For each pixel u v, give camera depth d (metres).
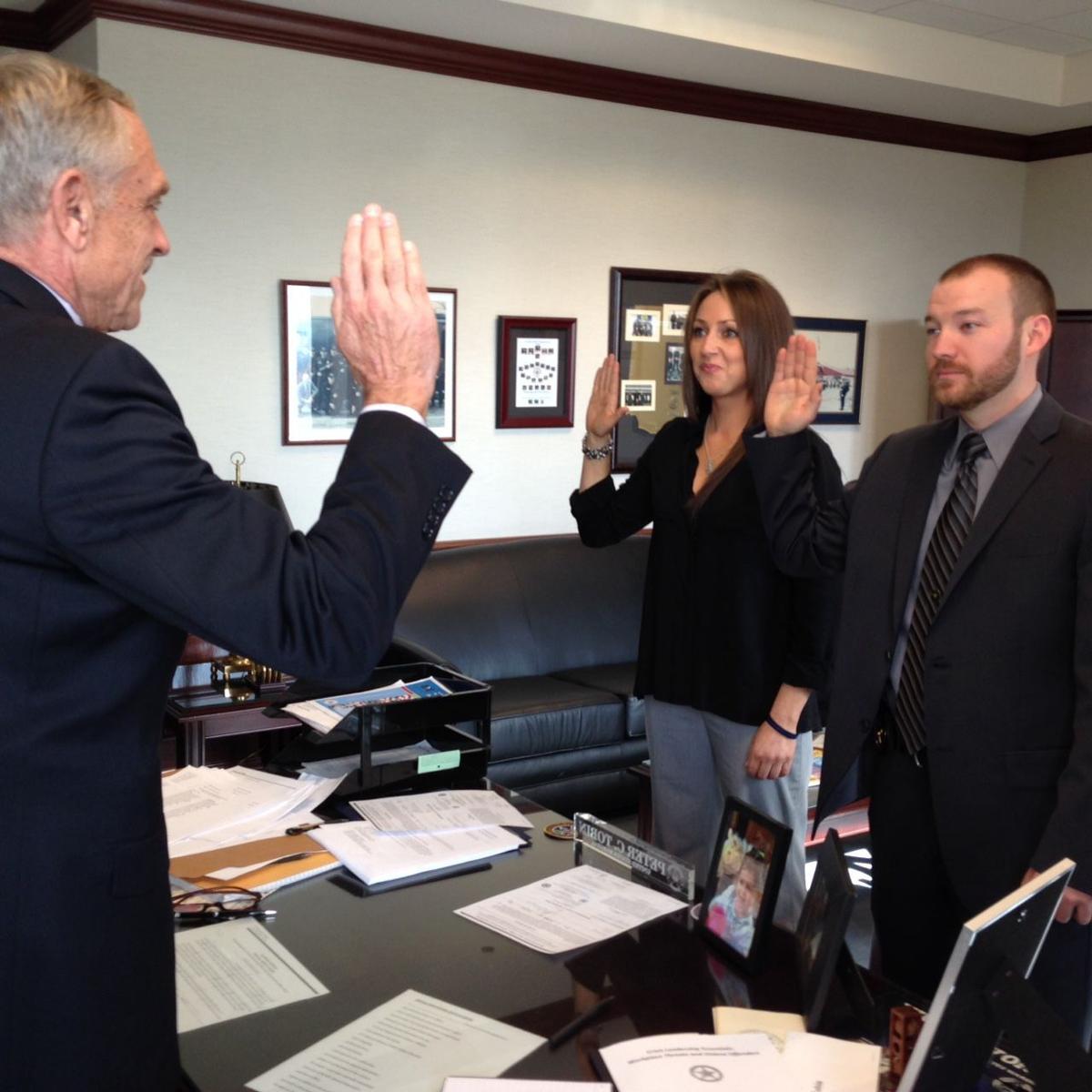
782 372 2.02
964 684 1.71
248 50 3.94
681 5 4.19
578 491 2.65
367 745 1.96
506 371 4.60
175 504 0.90
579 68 4.56
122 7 3.70
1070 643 1.66
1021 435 1.71
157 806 1.02
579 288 4.78
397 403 1.04
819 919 1.30
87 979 0.95
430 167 4.36
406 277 1.04
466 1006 1.27
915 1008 1.14
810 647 2.14
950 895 1.82
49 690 0.93
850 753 1.86
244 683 3.44
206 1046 1.19
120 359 0.92
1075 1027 1.70
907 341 5.84
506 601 4.28
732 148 5.10
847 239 5.54
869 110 5.38
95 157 0.96
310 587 0.92
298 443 4.20
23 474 0.88
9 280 0.95
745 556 2.21
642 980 1.33
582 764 3.81
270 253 4.09
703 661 2.28
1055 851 1.57
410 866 1.63
